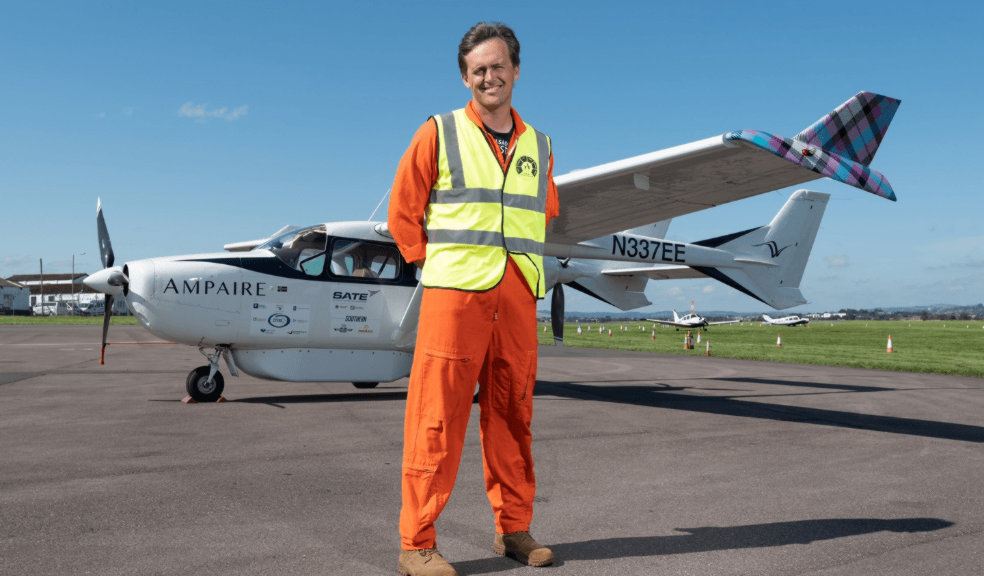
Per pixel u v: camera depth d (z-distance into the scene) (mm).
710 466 4266
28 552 2469
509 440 2447
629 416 6641
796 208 12109
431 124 2273
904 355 22094
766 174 6500
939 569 2389
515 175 2305
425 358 2268
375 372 7750
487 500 3348
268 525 2850
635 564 2416
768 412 7109
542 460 4430
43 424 5613
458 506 3229
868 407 7723
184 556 2441
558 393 8797
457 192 2238
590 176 6926
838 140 5898
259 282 7109
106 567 2316
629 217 8367
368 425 5684
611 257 10180
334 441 4918
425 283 2283
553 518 3035
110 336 26469
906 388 10273
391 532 2768
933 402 8359
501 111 2326
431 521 2256
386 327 7668
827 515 3117
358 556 2459
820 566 2410
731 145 5562
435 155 2254
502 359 2357
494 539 2705
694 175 6691
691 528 2885
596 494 3500
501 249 2258
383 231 7711
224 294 6973
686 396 8711
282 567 2334
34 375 10422
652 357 18625
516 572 2312
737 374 12688
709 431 5754
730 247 11516
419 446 2262
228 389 8719
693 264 11062
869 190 5074
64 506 3107
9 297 82750
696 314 59250
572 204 7906
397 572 2293
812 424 6246
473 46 2244
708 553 2547
